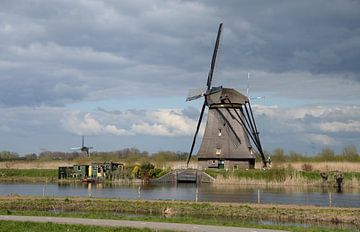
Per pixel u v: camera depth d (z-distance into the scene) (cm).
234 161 7444
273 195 5109
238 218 3388
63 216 3031
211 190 5706
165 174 7138
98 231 2339
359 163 7594
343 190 5775
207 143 7575
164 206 3734
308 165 7306
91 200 4078
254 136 7631
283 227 2608
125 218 2944
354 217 3256
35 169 8388
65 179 7531
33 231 2331
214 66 7662
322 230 2534
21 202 3962
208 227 2555
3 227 2431
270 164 7606
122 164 8150
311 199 4688
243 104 7619
